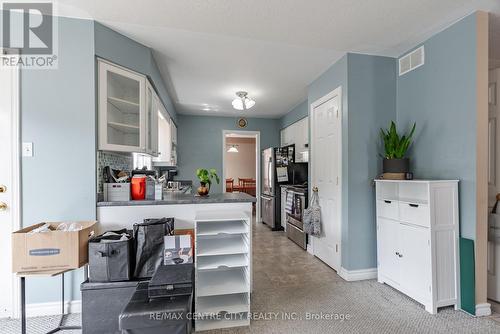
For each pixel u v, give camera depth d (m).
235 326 1.81
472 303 1.91
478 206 1.92
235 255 2.04
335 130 2.85
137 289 1.65
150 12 1.94
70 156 1.98
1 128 1.89
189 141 5.53
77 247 1.63
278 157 4.99
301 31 2.23
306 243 3.64
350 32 2.25
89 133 2.01
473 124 1.94
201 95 4.12
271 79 3.40
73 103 1.98
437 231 1.95
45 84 1.94
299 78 3.35
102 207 2.04
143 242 1.80
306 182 4.39
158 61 2.83
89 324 1.68
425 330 1.75
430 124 2.32
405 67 2.62
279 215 4.95
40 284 1.94
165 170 4.99
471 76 1.96
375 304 2.11
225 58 2.77
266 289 2.39
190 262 1.84
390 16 2.01
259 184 5.86
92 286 1.69
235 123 5.77
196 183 5.53
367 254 2.64
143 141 2.43
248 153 9.39
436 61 2.27
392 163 2.38
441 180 2.01
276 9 1.91
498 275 2.11
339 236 2.74
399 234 2.25
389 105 2.71
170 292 1.52
